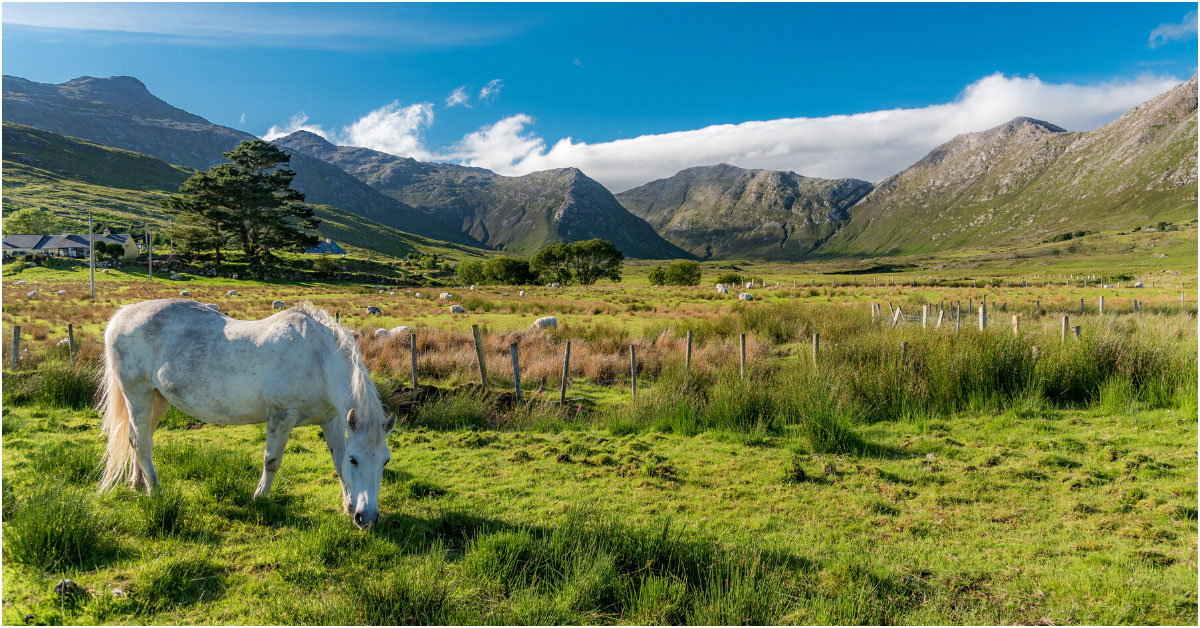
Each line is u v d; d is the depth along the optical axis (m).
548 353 16.70
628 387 13.57
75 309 29.61
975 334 12.02
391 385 11.09
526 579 4.74
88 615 4.07
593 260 89.88
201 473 6.76
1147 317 22.61
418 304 41.31
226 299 45.72
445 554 5.13
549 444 8.95
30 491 5.64
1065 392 10.88
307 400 5.77
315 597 4.43
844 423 8.96
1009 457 8.05
